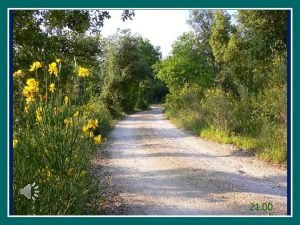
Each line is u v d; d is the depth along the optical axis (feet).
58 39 40.86
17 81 20.56
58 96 17.39
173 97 96.73
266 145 39.45
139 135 61.72
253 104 47.65
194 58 107.86
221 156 40.42
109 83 119.14
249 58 58.03
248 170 33.42
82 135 18.53
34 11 35.65
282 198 25.11
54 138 16.56
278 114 37.47
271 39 51.65
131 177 31.01
